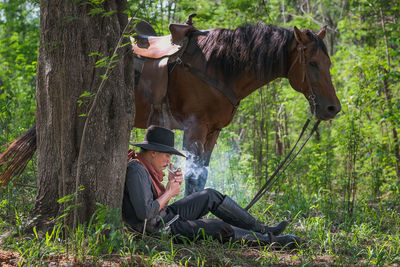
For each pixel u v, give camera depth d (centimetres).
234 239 519
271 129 1197
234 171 970
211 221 513
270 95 1083
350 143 884
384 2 1194
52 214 488
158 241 484
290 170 997
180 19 974
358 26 1376
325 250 541
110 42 482
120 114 483
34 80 999
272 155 1051
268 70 638
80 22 473
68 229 442
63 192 445
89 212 473
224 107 648
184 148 659
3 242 470
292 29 650
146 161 513
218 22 1082
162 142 510
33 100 941
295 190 906
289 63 643
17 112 889
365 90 935
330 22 1805
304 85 636
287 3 1672
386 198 953
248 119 1188
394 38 1080
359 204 817
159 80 645
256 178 938
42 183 493
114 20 487
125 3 502
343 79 1375
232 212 532
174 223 506
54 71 479
